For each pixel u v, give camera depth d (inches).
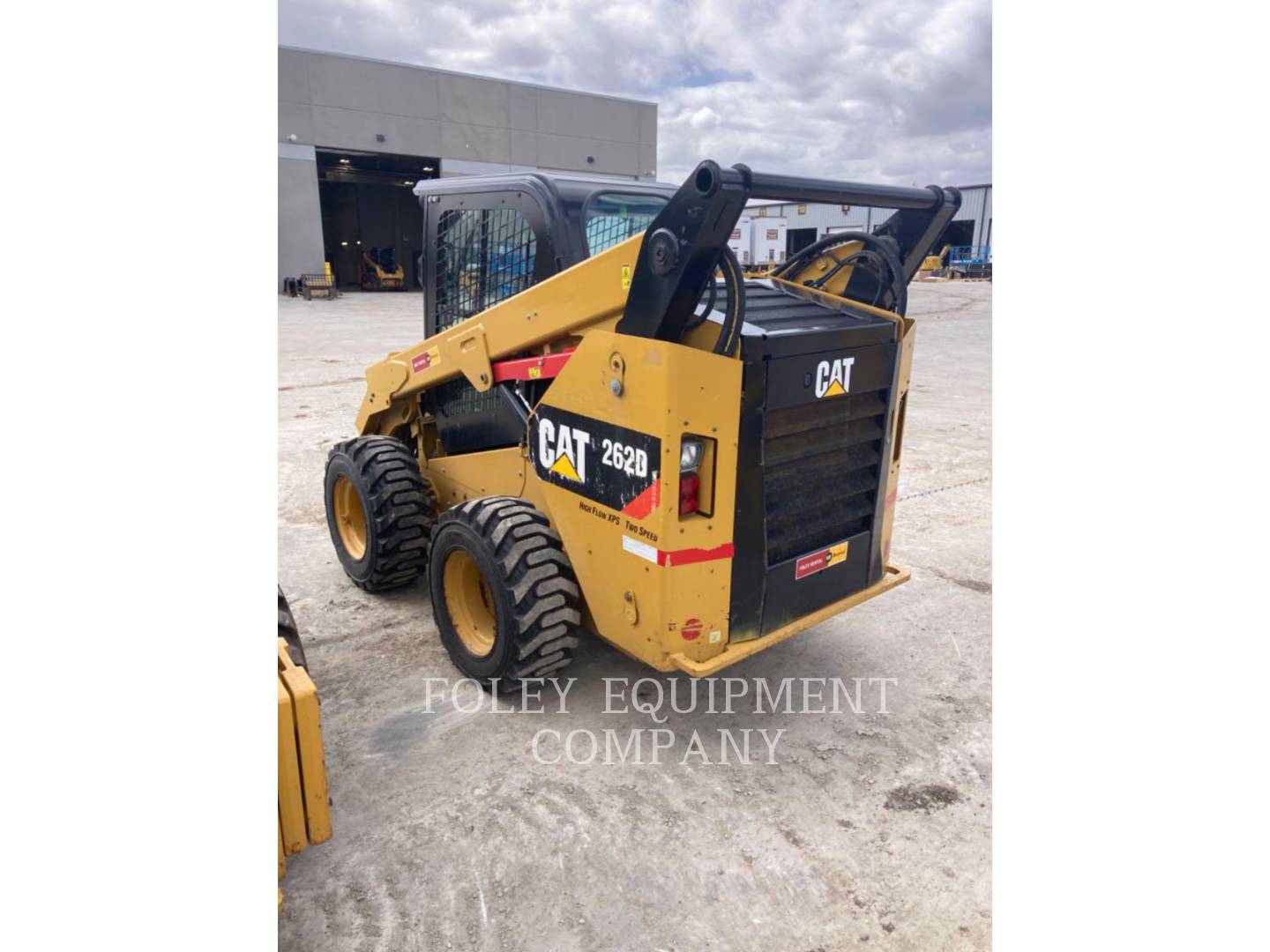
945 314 758.5
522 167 1095.0
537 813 92.7
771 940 75.9
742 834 89.6
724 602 96.5
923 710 115.0
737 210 79.0
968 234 1674.5
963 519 197.0
